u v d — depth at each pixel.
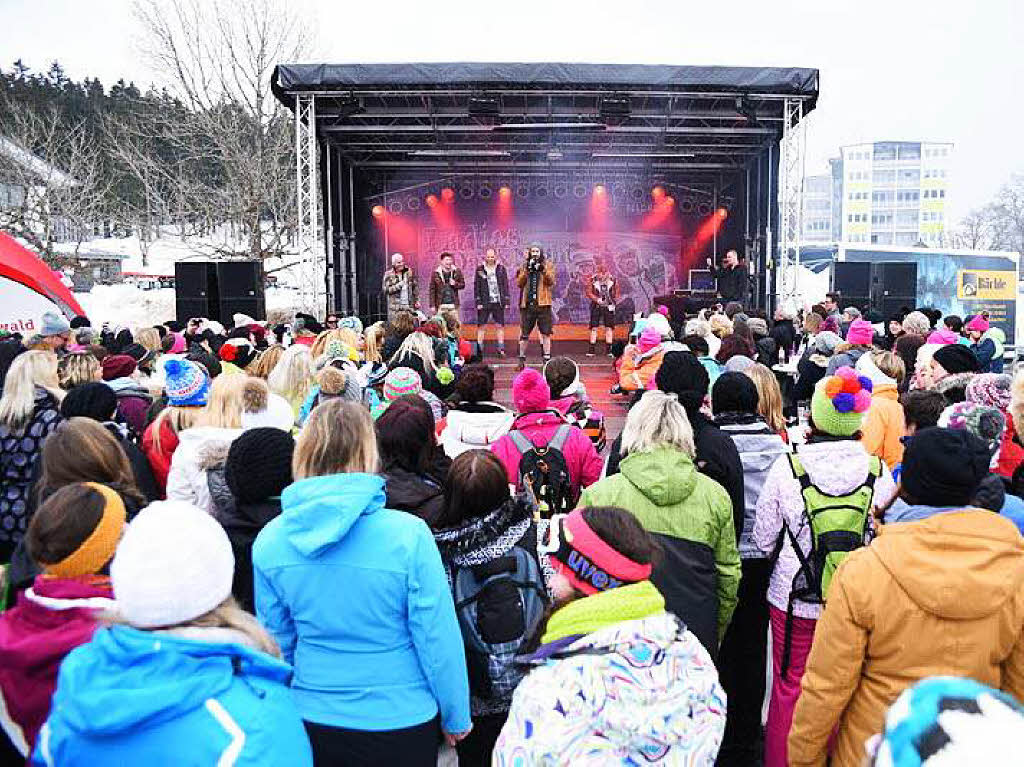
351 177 17.39
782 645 3.13
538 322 14.88
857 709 2.16
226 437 3.42
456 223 20.86
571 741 1.66
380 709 2.28
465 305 20.98
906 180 102.56
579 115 14.04
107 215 29.95
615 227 20.91
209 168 29.73
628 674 1.69
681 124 15.30
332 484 2.28
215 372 6.02
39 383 4.13
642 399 3.22
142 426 5.00
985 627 2.02
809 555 3.06
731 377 3.78
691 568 2.96
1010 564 2.02
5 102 29.00
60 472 2.94
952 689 0.98
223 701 1.49
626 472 3.06
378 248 20.03
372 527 2.30
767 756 3.19
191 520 1.61
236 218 24.34
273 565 2.31
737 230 18.69
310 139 13.34
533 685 1.74
